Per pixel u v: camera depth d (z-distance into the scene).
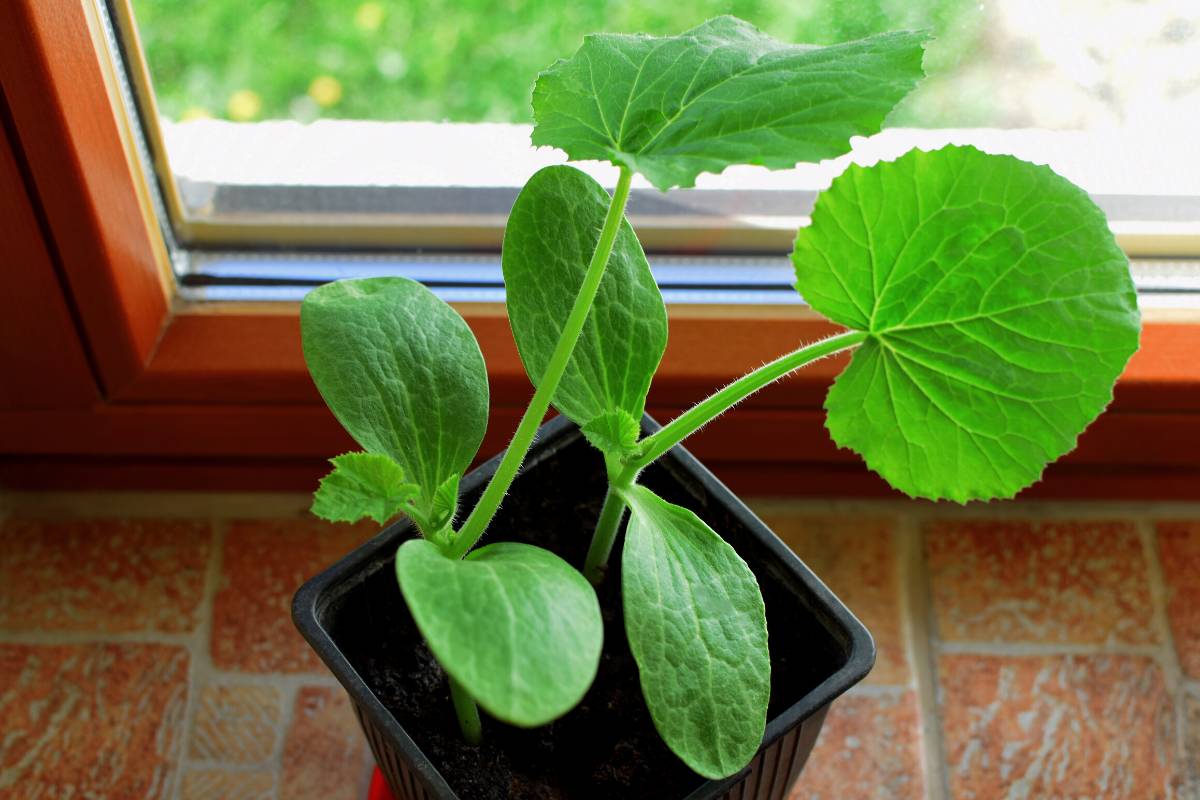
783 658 0.40
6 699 0.51
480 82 0.53
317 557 0.55
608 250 0.34
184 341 0.51
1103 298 0.34
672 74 0.34
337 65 0.53
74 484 0.55
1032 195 0.34
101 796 0.49
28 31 0.41
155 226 0.50
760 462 0.55
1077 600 0.54
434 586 0.31
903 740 0.51
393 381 0.37
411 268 0.53
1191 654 0.53
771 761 0.39
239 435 0.53
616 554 0.42
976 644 0.53
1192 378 0.51
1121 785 0.50
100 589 0.53
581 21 0.52
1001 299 0.35
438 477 0.37
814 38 0.49
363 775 0.50
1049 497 0.56
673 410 0.52
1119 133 0.51
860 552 0.55
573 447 0.43
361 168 0.53
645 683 0.34
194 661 0.52
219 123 0.52
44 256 0.46
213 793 0.49
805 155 0.32
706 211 0.53
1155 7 0.49
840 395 0.37
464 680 0.30
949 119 0.52
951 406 0.36
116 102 0.46
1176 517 0.56
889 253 0.35
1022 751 0.51
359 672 0.40
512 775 0.39
